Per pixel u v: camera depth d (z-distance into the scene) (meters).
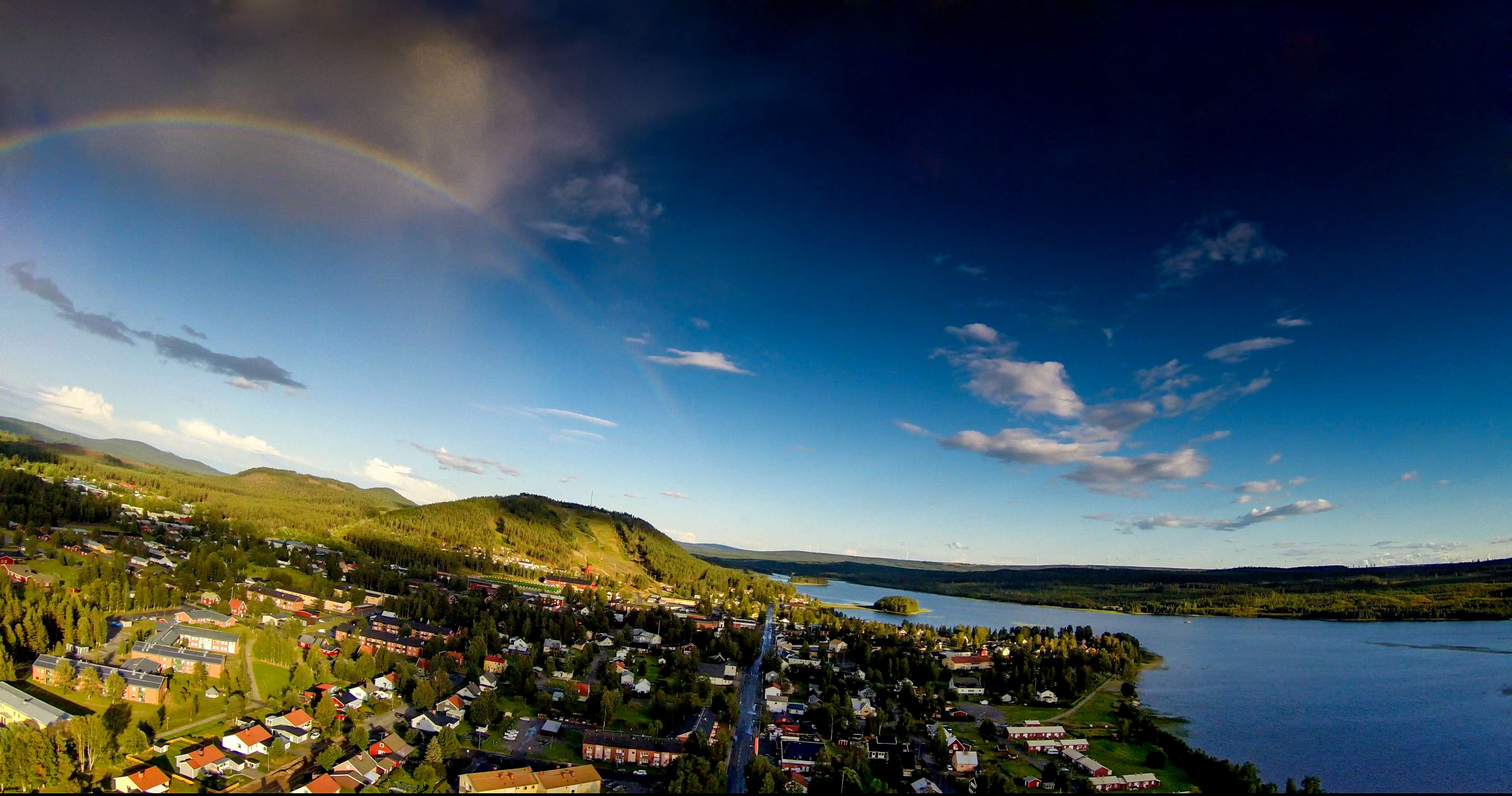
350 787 161.88
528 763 187.75
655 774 190.50
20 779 142.50
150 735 174.00
